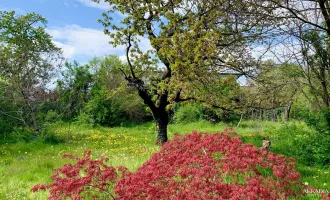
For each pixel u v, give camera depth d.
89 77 31.12
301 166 9.81
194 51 11.51
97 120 28.84
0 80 17.58
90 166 5.54
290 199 6.18
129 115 33.31
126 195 4.59
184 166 5.40
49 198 5.14
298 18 9.30
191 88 13.22
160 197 4.56
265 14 9.57
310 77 11.68
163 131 15.32
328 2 10.17
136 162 10.22
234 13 10.95
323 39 10.61
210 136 6.57
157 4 13.40
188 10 13.53
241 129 23.69
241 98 15.84
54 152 13.70
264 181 5.40
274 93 13.38
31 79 18.14
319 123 11.00
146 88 15.02
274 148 11.96
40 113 17.98
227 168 5.40
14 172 9.61
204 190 4.54
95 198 5.92
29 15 17.95
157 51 13.60
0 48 18.11
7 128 17.92
